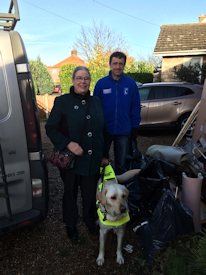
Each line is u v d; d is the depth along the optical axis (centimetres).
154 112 914
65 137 317
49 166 635
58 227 388
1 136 294
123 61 389
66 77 2231
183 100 908
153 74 2191
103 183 328
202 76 1425
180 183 382
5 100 292
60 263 320
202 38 1642
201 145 457
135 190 377
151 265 293
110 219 302
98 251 338
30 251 341
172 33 1748
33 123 307
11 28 339
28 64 302
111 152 730
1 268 314
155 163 381
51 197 478
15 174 307
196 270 227
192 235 306
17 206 316
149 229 310
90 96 324
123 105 404
